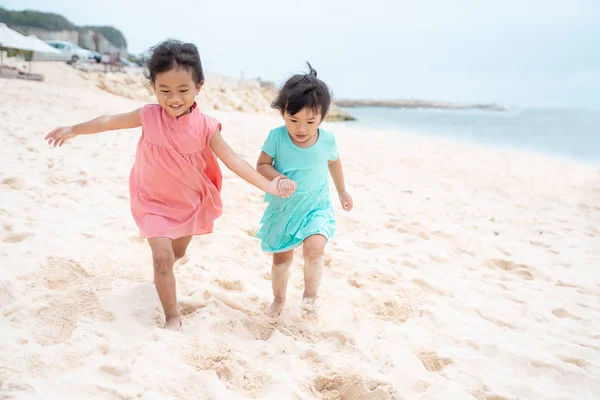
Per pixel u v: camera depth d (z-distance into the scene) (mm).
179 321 2820
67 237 3729
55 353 2314
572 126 28516
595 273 4535
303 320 3117
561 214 6785
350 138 14156
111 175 5664
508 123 31516
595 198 7965
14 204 4234
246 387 2377
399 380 2588
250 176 2834
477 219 6113
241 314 3045
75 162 6055
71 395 2041
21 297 2793
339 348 2877
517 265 4590
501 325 3412
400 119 35844
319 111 2787
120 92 22859
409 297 3686
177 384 2252
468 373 2721
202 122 2895
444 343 3084
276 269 3064
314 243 2900
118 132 8828
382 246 4715
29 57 23453
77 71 23719
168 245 2781
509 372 2795
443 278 4152
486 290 3975
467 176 9102
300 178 2992
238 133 11023
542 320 3518
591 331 3410
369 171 8633
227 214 5031
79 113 10766
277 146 2994
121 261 3523
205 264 3742
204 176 2977
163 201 2912
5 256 3258
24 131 7516
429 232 5270
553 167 11055
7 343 2328
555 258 4902
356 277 3914
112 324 2711
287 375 2453
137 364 2314
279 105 2852
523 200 7508
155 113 2840
